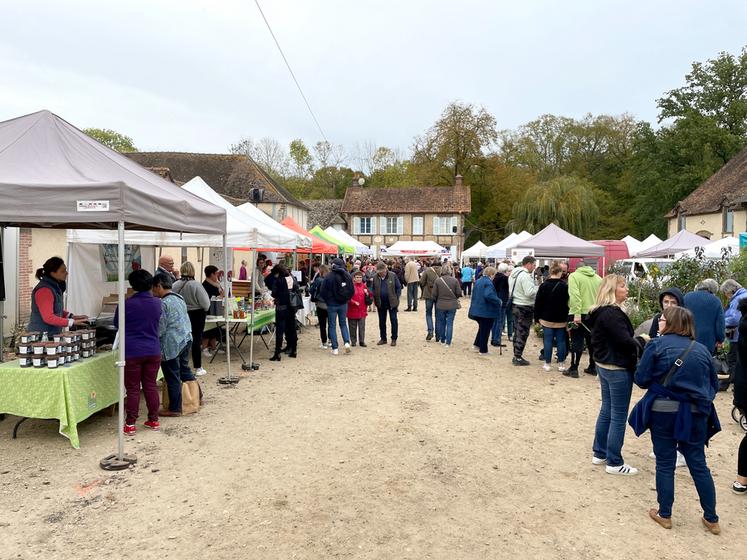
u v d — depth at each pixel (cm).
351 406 666
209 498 407
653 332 550
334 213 5078
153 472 454
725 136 3653
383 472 462
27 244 1159
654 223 4241
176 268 1669
